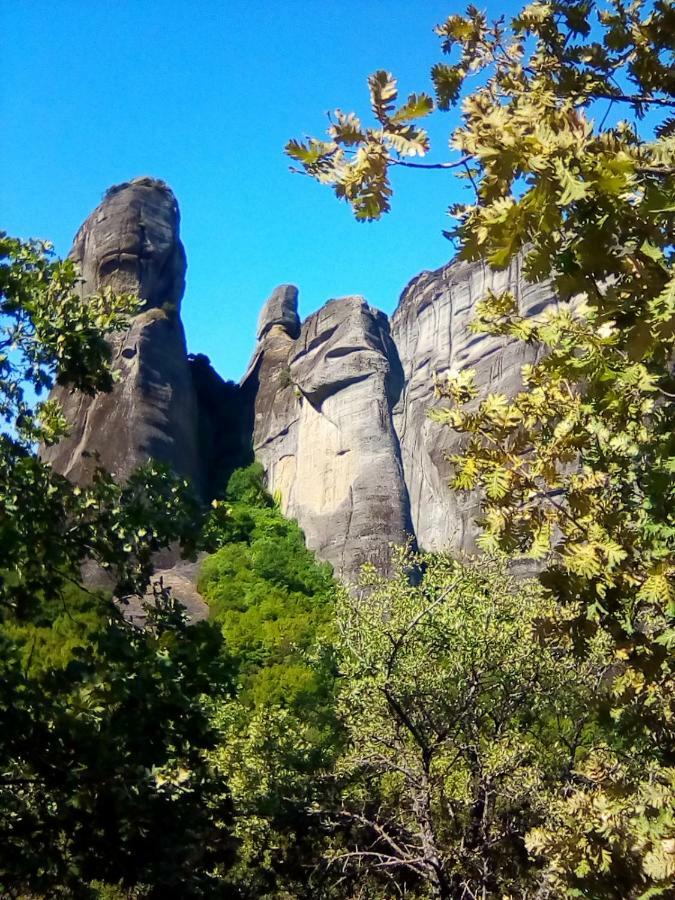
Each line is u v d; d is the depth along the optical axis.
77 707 6.85
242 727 13.98
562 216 2.58
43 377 8.95
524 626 11.16
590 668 11.04
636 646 4.05
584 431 4.32
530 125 2.71
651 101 3.67
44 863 6.77
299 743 12.98
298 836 12.48
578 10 3.81
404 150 2.81
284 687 27.30
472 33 3.95
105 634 7.29
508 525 4.08
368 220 2.97
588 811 3.65
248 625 38.19
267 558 44.19
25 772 7.07
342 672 12.44
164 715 7.08
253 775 12.26
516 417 4.43
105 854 7.07
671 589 3.65
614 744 10.04
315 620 38.97
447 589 12.03
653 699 4.28
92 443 46.00
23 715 6.68
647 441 4.54
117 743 6.90
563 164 2.53
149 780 6.67
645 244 2.71
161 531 8.16
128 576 8.22
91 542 8.14
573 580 3.86
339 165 2.89
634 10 3.87
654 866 3.17
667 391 3.75
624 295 2.78
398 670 11.56
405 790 11.87
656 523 3.88
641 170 2.74
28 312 8.96
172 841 7.18
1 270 8.83
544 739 12.53
